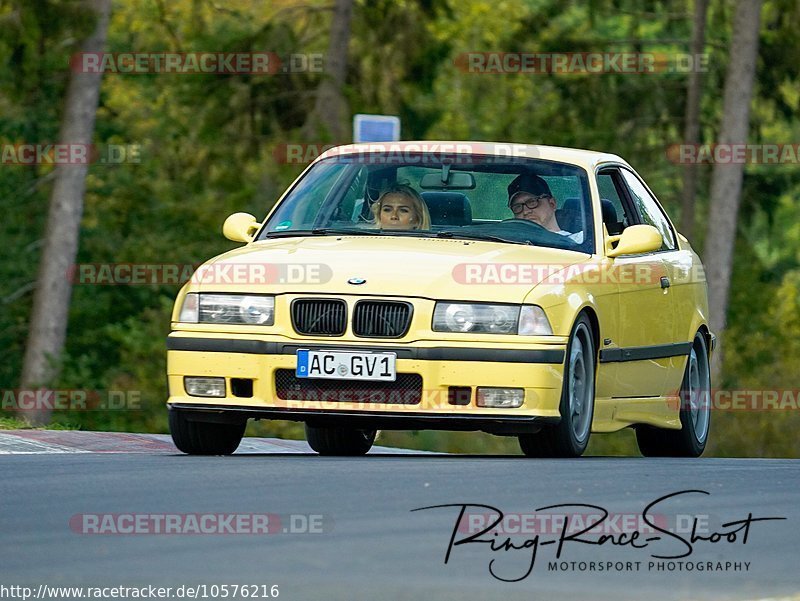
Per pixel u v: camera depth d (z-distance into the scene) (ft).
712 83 341.62
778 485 76.18
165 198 307.58
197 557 53.36
